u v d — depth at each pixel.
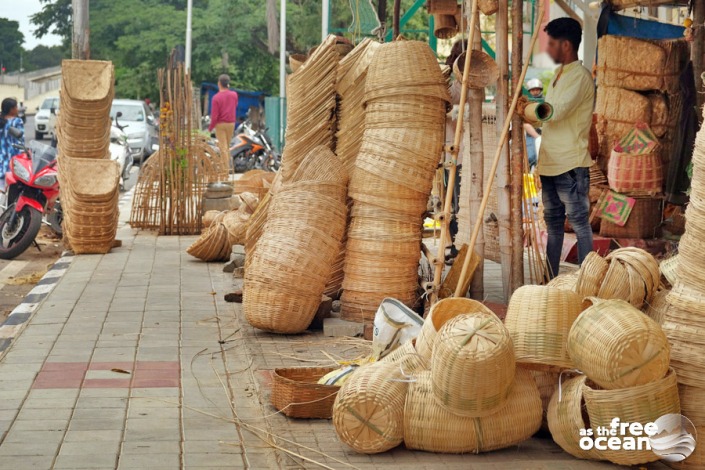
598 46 11.07
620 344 4.84
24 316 8.75
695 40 10.37
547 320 5.26
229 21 48.72
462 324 5.06
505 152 8.22
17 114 15.74
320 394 5.81
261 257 7.80
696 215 5.11
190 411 5.96
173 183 13.94
